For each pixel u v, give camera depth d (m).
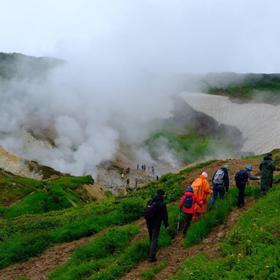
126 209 23.91
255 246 12.83
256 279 10.90
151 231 15.75
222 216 17.22
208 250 14.45
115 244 18.16
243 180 18.33
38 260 19.33
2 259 19.77
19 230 25.47
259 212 15.91
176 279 12.56
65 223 25.39
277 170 25.14
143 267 15.07
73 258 17.70
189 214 16.83
